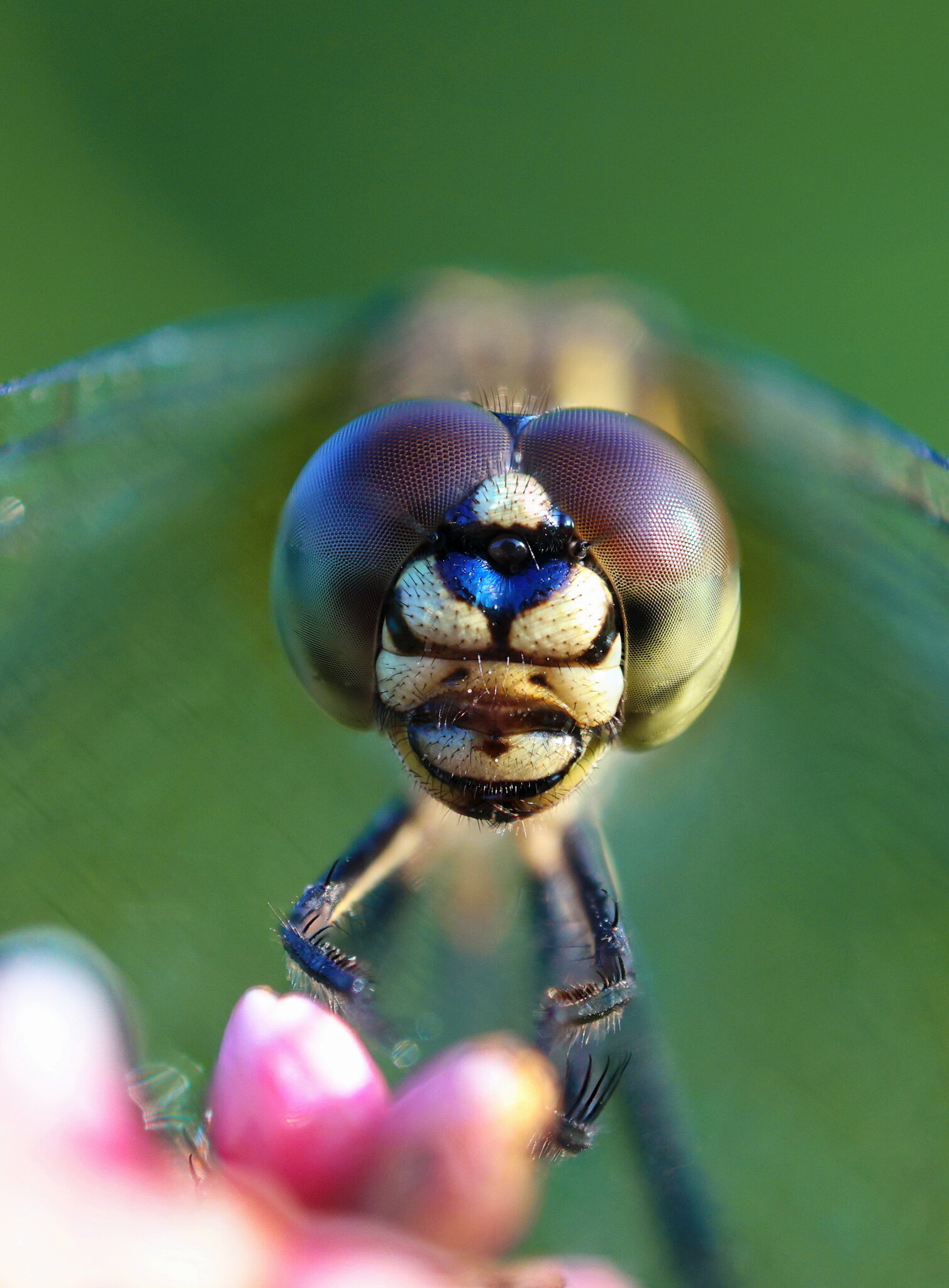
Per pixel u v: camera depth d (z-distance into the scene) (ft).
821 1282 0.21
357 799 0.22
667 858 0.22
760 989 0.22
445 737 0.20
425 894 0.22
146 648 0.22
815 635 0.22
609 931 0.21
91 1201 0.17
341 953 0.21
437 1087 0.18
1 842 0.22
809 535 0.21
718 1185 0.21
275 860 0.22
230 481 0.22
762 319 0.42
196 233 0.42
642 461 0.20
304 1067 0.19
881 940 0.22
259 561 0.22
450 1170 0.18
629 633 0.20
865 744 0.22
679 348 0.22
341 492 0.20
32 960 0.18
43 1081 0.17
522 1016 0.21
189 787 0.22
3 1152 0.17
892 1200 0.21
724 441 0.21
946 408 0.40
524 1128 0.18
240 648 0.22
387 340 0.22
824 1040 0.22
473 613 0.19
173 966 0.21
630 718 0.20
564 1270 0.19
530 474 0.20
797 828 0.22
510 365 0.21
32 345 0.38
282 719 0.22
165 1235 0.17
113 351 0.21
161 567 0.22
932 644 0.21
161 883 0.22
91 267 0.40
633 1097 0.22
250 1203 0.17
